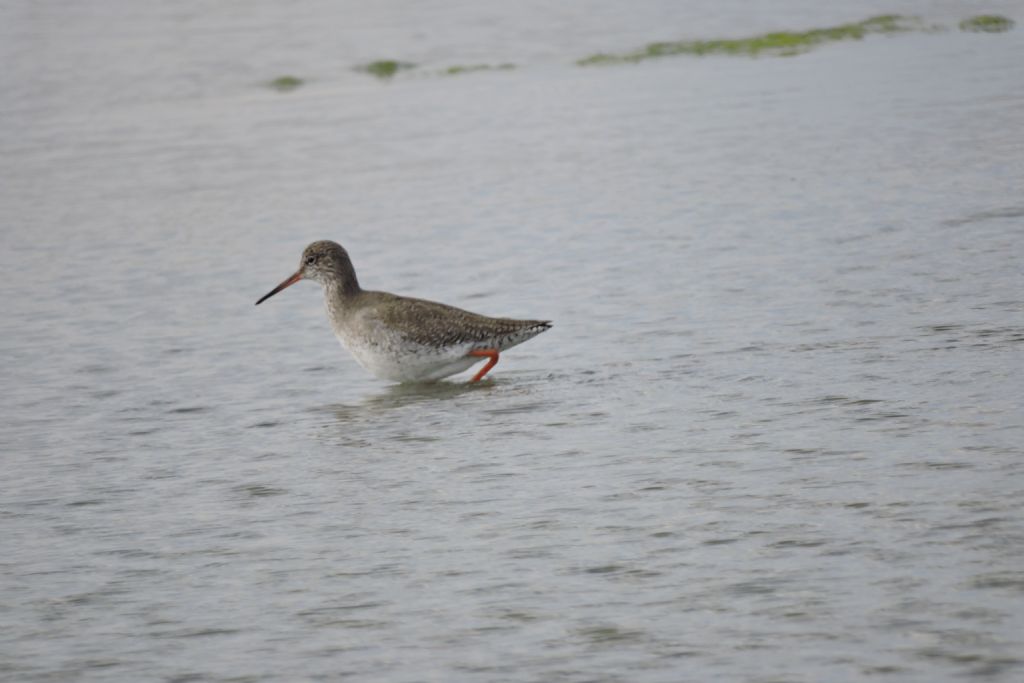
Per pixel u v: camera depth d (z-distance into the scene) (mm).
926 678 8586
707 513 11477
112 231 26125
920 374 14609
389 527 11898
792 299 18266
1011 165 24156
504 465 13289
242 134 34125
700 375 15617
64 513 12891
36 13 49844
